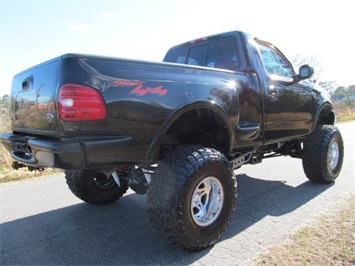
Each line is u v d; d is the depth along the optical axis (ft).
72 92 7.02
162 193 7.96
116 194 13.14
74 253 8.93
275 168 19.42
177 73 8.60
